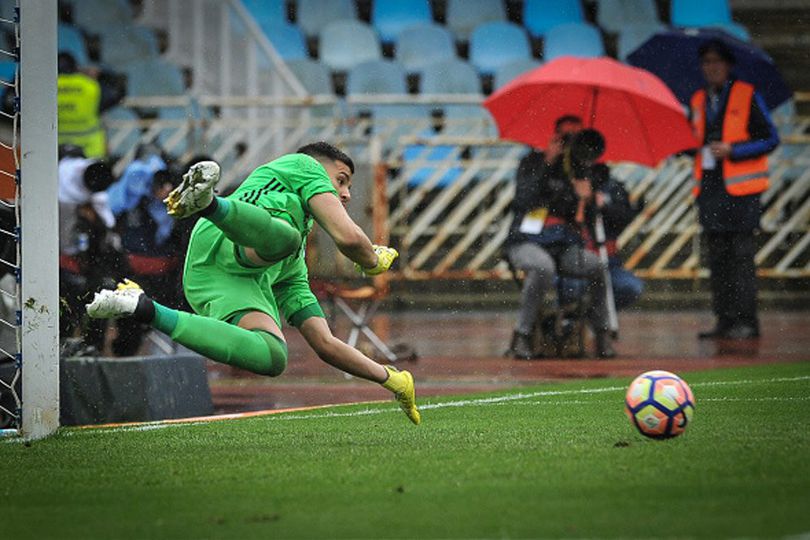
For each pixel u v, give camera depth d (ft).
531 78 121.80
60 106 167.53
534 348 121.80
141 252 108.06
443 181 196.13
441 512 41.60
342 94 211.61
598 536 37.70
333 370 114.21
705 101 137.28
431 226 198.39
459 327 165.68
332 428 68.49
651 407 56.90
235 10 196.13
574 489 45.14
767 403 76.64
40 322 65.21
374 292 122.72
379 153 179.01
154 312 53.01
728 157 135.33
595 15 221.46
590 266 120.16
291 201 57.31
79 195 109.81
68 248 109.70
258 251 54.95
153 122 183.01
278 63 194.49
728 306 140.36
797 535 37.42
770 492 44.09
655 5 217.77
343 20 216.74
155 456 56.75
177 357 79.00
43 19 64.44
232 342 54.29
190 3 201.05
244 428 69.26
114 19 209.77
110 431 68.39
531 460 52.26
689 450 54.24
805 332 149.48
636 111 122.62
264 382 104.42
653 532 38.04
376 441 61.05
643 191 190.90
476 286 197.77
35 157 64.54
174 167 122.31
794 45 213.66
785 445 55.62
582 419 70.33
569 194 118.32
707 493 44.01
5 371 74.13
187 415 79.20
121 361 75.72
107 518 42.24
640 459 51.83
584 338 121.08
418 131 197.57
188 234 107.86
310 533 38.99
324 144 60.75
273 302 58.85
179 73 199.52
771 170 194.90
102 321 108.27
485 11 216.95
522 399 84.12
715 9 212.64
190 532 39.68
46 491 47.75
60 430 67.82
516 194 119.85
